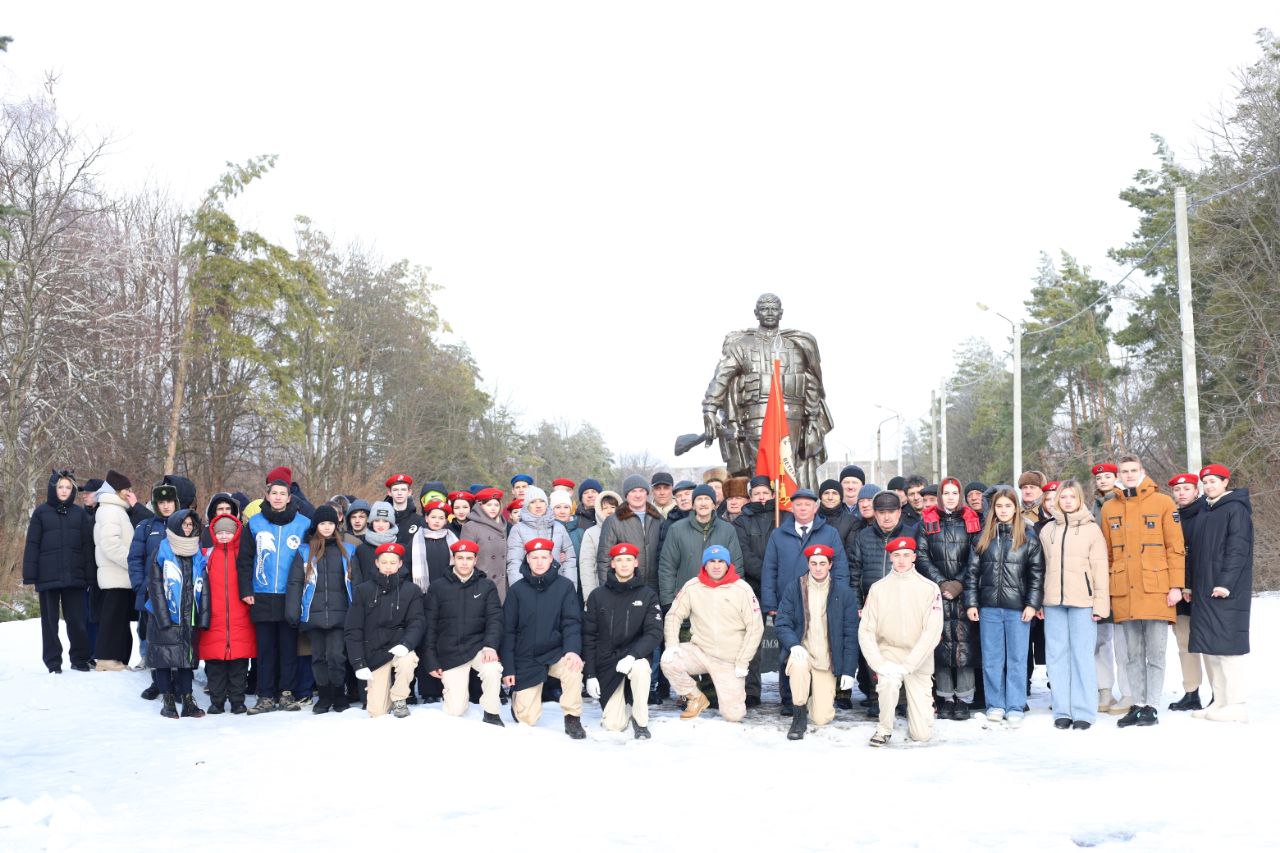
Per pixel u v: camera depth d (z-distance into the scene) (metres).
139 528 10.58
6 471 26.42
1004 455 59.50
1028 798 6.59
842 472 11.67
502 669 9.12
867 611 9.11
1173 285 40.69
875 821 6.14
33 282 27.19
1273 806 6.29
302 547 9.75
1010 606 9.56
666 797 6.73
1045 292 59.12
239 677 9.70
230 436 38.34
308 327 41.16
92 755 7.77
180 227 38.16
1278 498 27.22
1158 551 9.20
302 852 5.36
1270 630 16.39
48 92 28.31
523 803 6.57
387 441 47.06
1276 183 29.73
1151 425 37.25
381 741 7.91
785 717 9.90
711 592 9.58
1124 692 9.97
